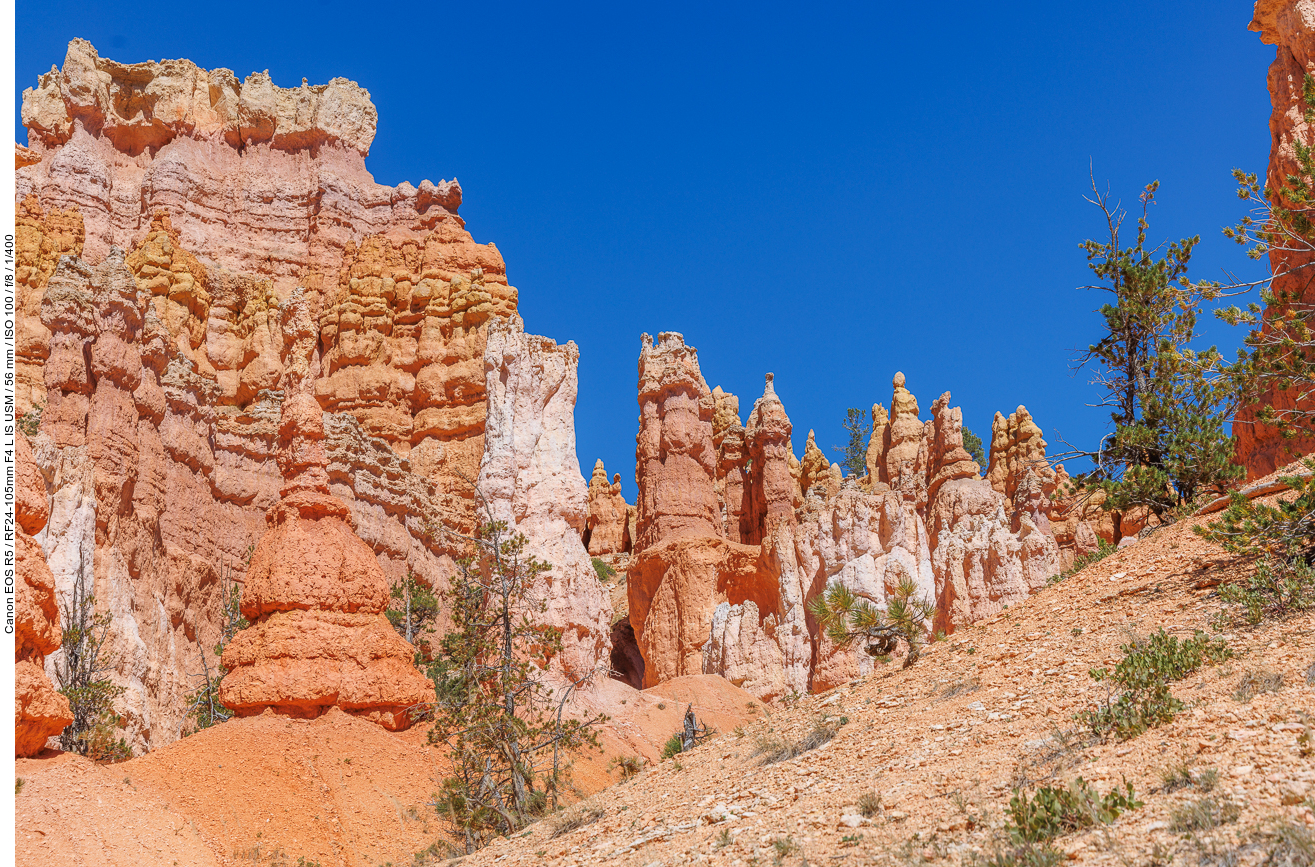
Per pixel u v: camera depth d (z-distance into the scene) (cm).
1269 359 2030
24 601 2161
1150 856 745
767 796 1361
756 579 6103
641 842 1341
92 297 4850
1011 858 816
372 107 9675
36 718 2106
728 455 7656
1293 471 1994
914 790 1140
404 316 8325
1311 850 666
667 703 4966
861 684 1947
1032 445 7669
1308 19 2938
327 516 3400
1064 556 5375
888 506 5475
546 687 4503
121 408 4788
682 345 7069
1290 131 2930
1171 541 1970
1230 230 2061
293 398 3522
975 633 1950
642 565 6681
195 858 2089
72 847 1861
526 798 2598
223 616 5197
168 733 4359
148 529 4769
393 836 2602
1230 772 861
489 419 5266
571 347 5494
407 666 3281
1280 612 1358
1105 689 1282
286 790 2545
